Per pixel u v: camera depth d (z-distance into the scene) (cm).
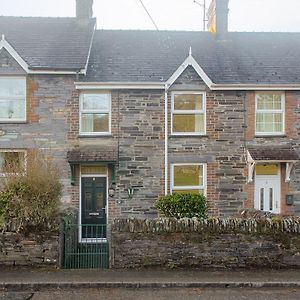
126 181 1581
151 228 980
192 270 965
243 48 1919
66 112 1571
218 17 1980
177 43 1919
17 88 1570
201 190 1619
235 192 1616
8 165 1166
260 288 873
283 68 1752
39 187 1008
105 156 1542
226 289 866
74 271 949
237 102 1630
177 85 1603
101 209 1581
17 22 1897
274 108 1656
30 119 1559
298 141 1647
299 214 1633
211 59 1800
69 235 1064
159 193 1591
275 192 1636
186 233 984
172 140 1603
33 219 975
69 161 1514
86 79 1584
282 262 988
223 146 1619
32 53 1616
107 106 1598
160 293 841
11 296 822
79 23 1911
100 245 1171
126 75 1627
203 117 1625
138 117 1595
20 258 970
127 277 906
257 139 1633
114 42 1872
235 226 988
